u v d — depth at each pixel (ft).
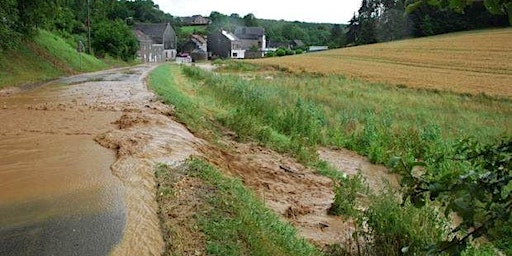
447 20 248.52
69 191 22.56
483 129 62.90
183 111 50.31
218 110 59.06
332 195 34.50
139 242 17.03
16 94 63.26
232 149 42.34
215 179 25.98
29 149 31.07
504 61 157.07
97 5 204.03
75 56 132.26
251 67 186.70
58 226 18.33
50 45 120.67
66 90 69.36
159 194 22.07
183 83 92.53
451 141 50.65
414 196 6.35
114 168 26.40
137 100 56.44
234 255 16.88
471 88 110.93
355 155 50.14
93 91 67.82
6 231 17.81
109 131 37.14
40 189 22.82
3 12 84.84
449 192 6.00
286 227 23.44
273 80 127.34
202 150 35.94
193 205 21.12
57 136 35.40
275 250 18.76
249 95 66.39
